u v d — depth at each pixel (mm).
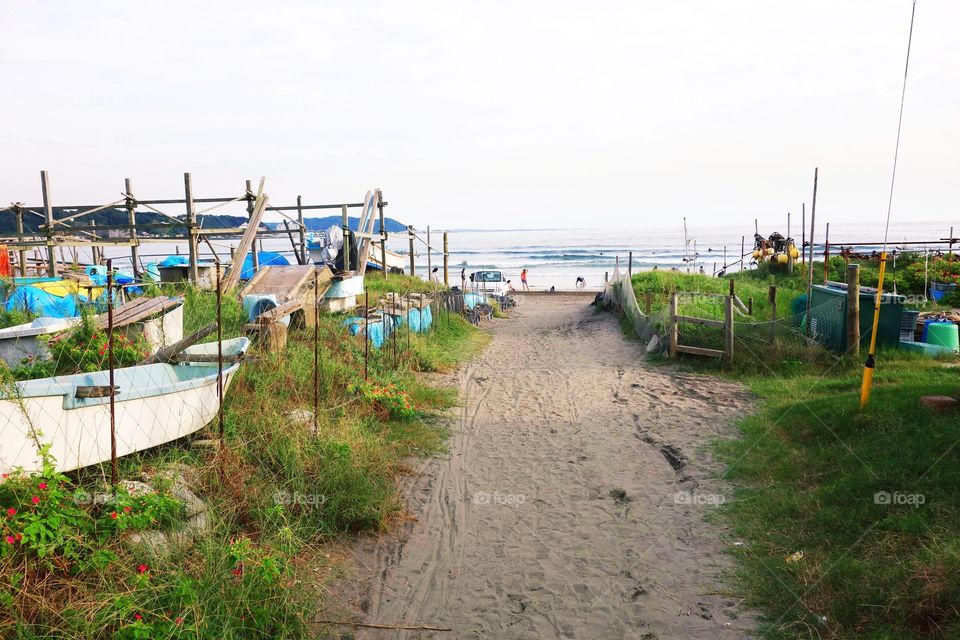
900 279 20141
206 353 8773
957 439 6445
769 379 12305
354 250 21922
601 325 22938
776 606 5121
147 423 6516
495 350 18891
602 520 7098
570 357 17000
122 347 8703
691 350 14469
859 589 4926
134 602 4438
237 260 16641
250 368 9320
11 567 4426
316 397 8039
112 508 5180
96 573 4707
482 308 28328
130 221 18188
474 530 6973
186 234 19359
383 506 7070
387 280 23844
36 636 4148
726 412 10641
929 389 8195
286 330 11562
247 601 4715
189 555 5227
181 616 4367
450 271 65688
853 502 6156
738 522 6648
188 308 12562
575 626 5250
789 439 8500
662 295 20594
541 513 7348
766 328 13945
